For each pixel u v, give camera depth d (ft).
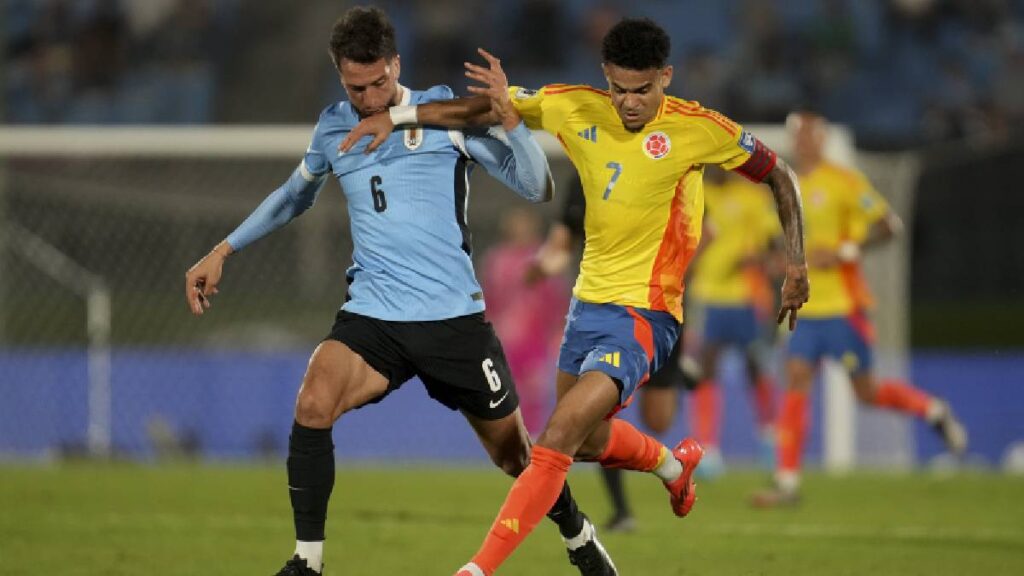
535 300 145.18
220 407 139.95
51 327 157.99
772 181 58.75
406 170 58.03
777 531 85.92
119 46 249.14
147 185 184.03
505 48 250.57
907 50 251.80
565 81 249.96
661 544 79.77
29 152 143.74
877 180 145.28
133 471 120.57
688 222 58.85
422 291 57.52
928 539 82.28
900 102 246.47
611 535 83.87
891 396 111.04
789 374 101.91
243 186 181.27
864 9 254.27
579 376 57.11
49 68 247.50
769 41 252.01
